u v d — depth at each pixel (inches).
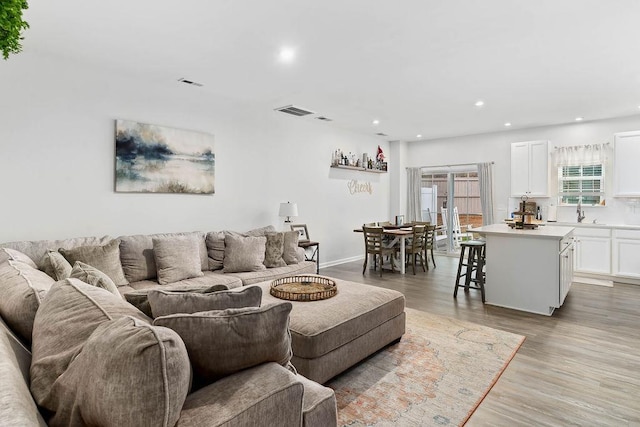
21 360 45.6
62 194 136.3
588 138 242.2
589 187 240.5
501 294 167.0
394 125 259.3
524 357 114.1
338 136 270.4
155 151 161.0
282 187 225.1
